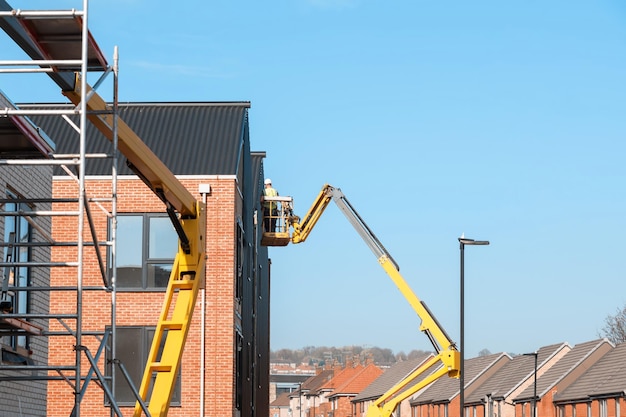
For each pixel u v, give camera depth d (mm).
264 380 54188
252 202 43188
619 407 77375
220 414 35219
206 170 36594
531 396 91375
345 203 47688
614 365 83688
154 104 39594
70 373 34000
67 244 16250
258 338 49125
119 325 35688
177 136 38156
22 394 23125
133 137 19234
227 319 35812
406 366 145125
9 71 15031
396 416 133375
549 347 102625
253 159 47469
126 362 35531
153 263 36125
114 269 16391
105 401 34812
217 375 35469
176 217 22234
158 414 21438
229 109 39656
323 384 197750
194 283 22719
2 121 16281
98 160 36750
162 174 20625
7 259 19688
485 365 115750
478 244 43562
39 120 38406
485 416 103000
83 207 15234
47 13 14852
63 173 36312
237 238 38406
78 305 15250
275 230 49125
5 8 14969
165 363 21984
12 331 17062
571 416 86312
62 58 16766
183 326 22266
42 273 24969
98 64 17109
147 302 35844
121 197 36344
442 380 128250
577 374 89812
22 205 23906
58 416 34531
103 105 17781
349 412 169250
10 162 15320
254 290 45062
